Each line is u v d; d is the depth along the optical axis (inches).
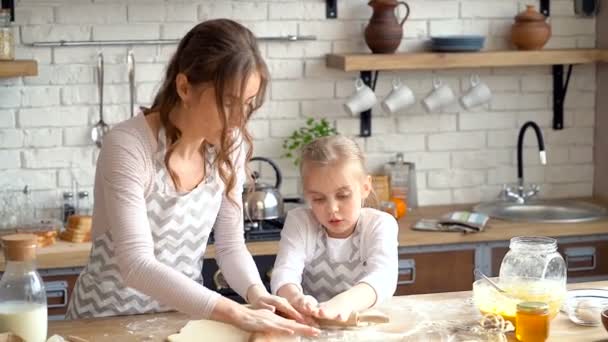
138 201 90.6
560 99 175.6
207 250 140.6
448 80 171.5
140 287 88.8
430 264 149.9
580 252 156.1
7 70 143.2
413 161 171.5
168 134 92.7
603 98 175.0
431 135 171.6
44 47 153.9
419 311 96.6
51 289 138.9
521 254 92.7
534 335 85.7
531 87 174.9
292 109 164.7
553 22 174.2
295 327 87.7
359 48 165.8
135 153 91.0
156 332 91.0
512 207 168.1
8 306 82.1
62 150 156.7
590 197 177.6
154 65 158.2
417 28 168.2
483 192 175.2
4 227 152.5
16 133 154.9
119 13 155.9
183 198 96.3
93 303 101.3
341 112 166.9
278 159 165.0
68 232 144.8
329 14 163.6
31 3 152.7
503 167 175.3
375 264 104.0
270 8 161.8
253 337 85.9
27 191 154.9
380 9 159.0
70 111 156.2
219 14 159.9
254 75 85.3
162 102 92.0
